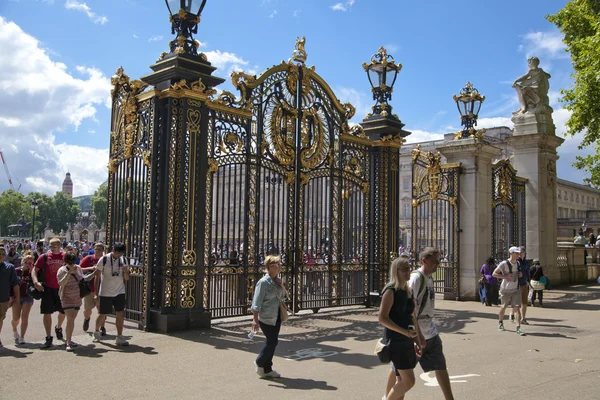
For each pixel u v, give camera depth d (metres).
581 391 7.39
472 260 18.92
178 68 10.95
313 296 14.44
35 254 21.11
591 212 58.22
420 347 5.84
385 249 16.09
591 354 9.87
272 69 13.34
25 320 9.70
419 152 20.20
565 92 21.44
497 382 7.81
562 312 15.88
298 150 13.92
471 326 12.98
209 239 11.73
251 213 12.81
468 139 19.11
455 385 7.64
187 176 11.17
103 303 9.69
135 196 11.83
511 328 12.76
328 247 15.00
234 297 12.33
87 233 76.75
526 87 23.92
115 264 9.74
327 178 15.00
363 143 16.02
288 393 6.98
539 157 23.38
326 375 7.95
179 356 8.88
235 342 10.09
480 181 19.33
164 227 11.00
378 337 11.07
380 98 16.64
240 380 7.55
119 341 9.58
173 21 11.46
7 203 124.25
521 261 13.53
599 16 20.47
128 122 12.05
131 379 7.47
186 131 11.19
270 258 7.90
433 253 6.39
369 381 7.63
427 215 19.98
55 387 7.03
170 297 11.01
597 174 23.25
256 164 12.87
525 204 23.41
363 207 16.11
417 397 7.05
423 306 6.21
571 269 25.77
